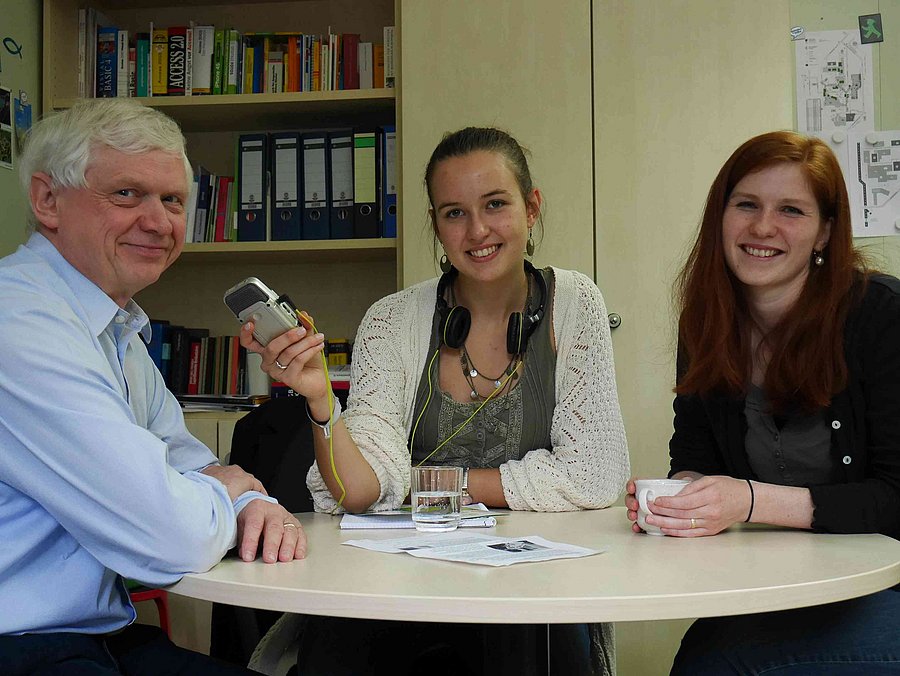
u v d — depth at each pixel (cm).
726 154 273
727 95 274
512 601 89
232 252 308
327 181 309
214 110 314
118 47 319
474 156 171
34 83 313
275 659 164
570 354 173
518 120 281
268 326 143
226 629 190
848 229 149
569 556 113
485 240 170
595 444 165
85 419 107
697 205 273
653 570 104
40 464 110
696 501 128
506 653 126
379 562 112
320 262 333
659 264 273
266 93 307
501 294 176
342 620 152
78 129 125
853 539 127
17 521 114
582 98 279
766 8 274
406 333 180
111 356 131
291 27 335
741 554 115
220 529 111
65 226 127
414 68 286
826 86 293
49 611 114
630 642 265
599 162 277
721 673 120
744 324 157
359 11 332
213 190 319
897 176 287
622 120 277
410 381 179
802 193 147
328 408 153
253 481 137
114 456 107
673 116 275
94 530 109
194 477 119
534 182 279
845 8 293
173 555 106
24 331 110
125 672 122
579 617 89
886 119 291
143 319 140
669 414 271
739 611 92
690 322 162
